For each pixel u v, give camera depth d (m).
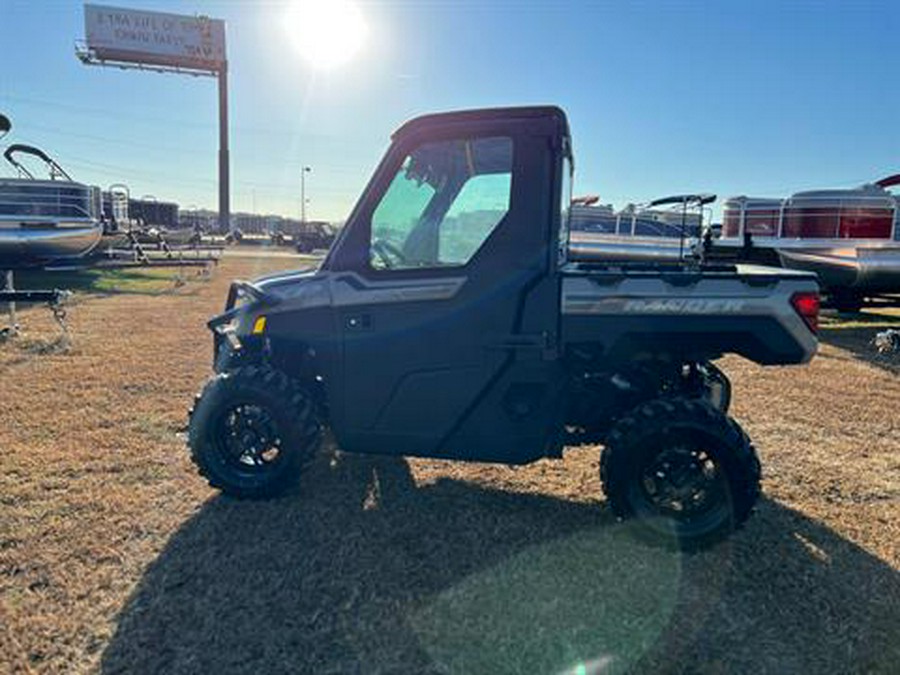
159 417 4.25
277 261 20.95
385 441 2.91
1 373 5.34
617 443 2.67
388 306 2.81
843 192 9.52
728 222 11.69
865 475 3.51
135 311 9.09
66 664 1.93
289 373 3.13
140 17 45.69
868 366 6.34
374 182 2.78
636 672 1.94
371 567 2.49
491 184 2.70
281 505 2.98
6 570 2.40
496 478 3.38
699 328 2.68
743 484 2.58
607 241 11.62
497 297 2.72
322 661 1.96
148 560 2.50
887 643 2.09
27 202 12.64
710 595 2.34
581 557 2.58
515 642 2.07
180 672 1.90
